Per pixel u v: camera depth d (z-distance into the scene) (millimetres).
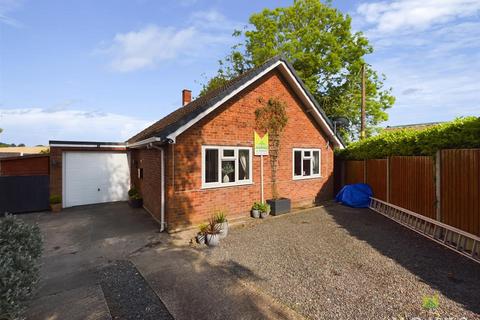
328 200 12469
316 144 12008
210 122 8414
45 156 12492
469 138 5727
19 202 10227
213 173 8570
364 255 5598
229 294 4102
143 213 9977
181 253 5934
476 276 4570
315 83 19641
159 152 8383
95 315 3580
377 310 3592
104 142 12461
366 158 11055
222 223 7031
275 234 7176
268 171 10047
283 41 20562
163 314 3615
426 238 6711
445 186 6453
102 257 5762
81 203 12000
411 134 7984
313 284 4363
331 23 19953
